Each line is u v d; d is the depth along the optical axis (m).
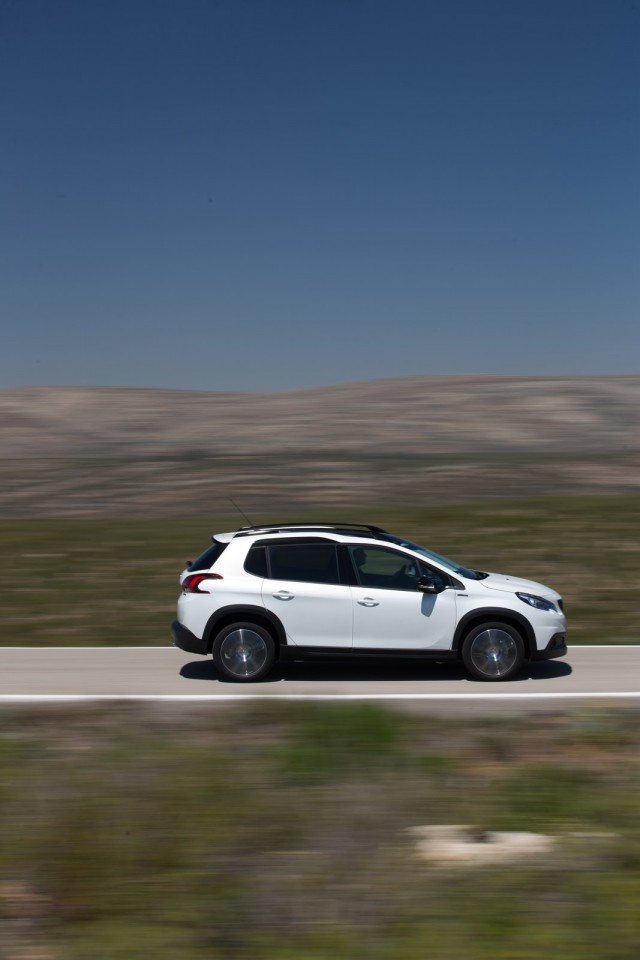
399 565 10.91
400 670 11.55
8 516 28.48
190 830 6.29
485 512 26.41
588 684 10.70
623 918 5.11
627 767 7.58
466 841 6.14
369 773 7.39
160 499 31.48
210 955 4.78
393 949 4.81
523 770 7.48
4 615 16.27
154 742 8.24
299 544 10.91
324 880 5.58
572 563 20.17
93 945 4.90
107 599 17.52
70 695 10.22
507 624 10.80
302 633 10.70
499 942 4.87
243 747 8.14
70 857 5.91
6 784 7.20
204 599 10.77
